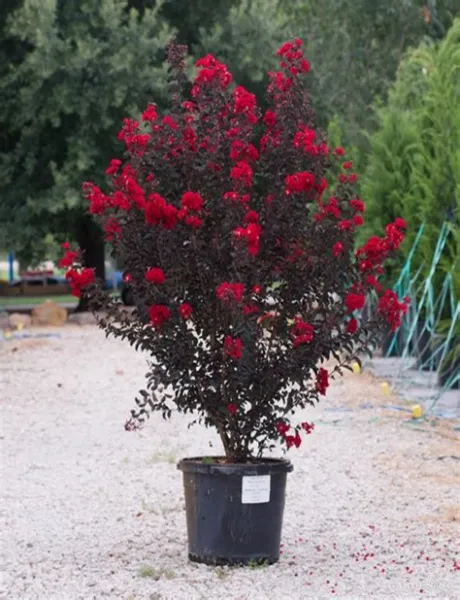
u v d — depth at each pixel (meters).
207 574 7.59
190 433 13.54
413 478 10.90
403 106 23.22
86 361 21.39
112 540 8.66
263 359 7.84
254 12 32.22
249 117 7.95
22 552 8.29
